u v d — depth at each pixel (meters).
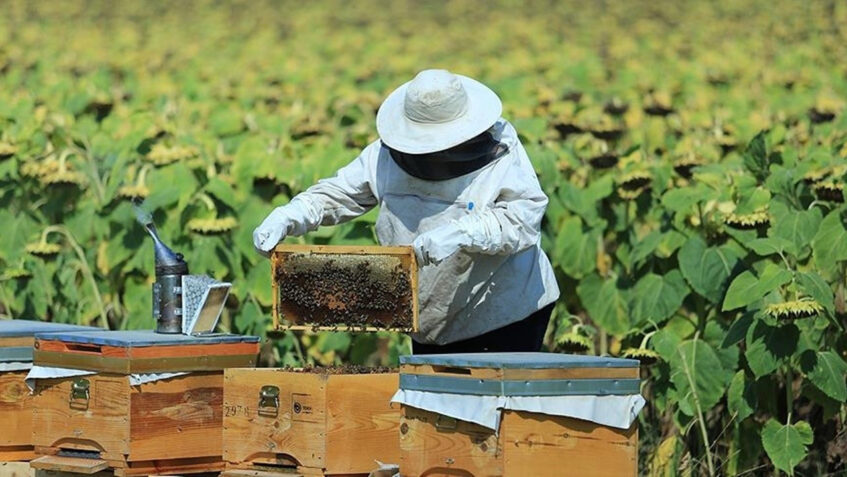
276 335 14.31
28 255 15.16
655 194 13.58
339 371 9.84
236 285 14.27
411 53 47.53
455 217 9.75
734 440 12.20
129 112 19.22
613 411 8.67
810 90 30.00
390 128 9.57
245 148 14.88
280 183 14.61
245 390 9.62
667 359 12.02
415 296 9.23
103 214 14.91
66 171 15.05
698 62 37.88
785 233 12.05
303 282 9.43
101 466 9.71
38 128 16.27
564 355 9.00
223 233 14.11
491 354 9.06
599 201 13.80
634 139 18.12
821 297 11.02
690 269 12.25
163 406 9.77
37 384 10.23
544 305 10.49
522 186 9.55
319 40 52.25
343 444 9.32
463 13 64.88
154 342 9.66
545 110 20.14
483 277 10.12
